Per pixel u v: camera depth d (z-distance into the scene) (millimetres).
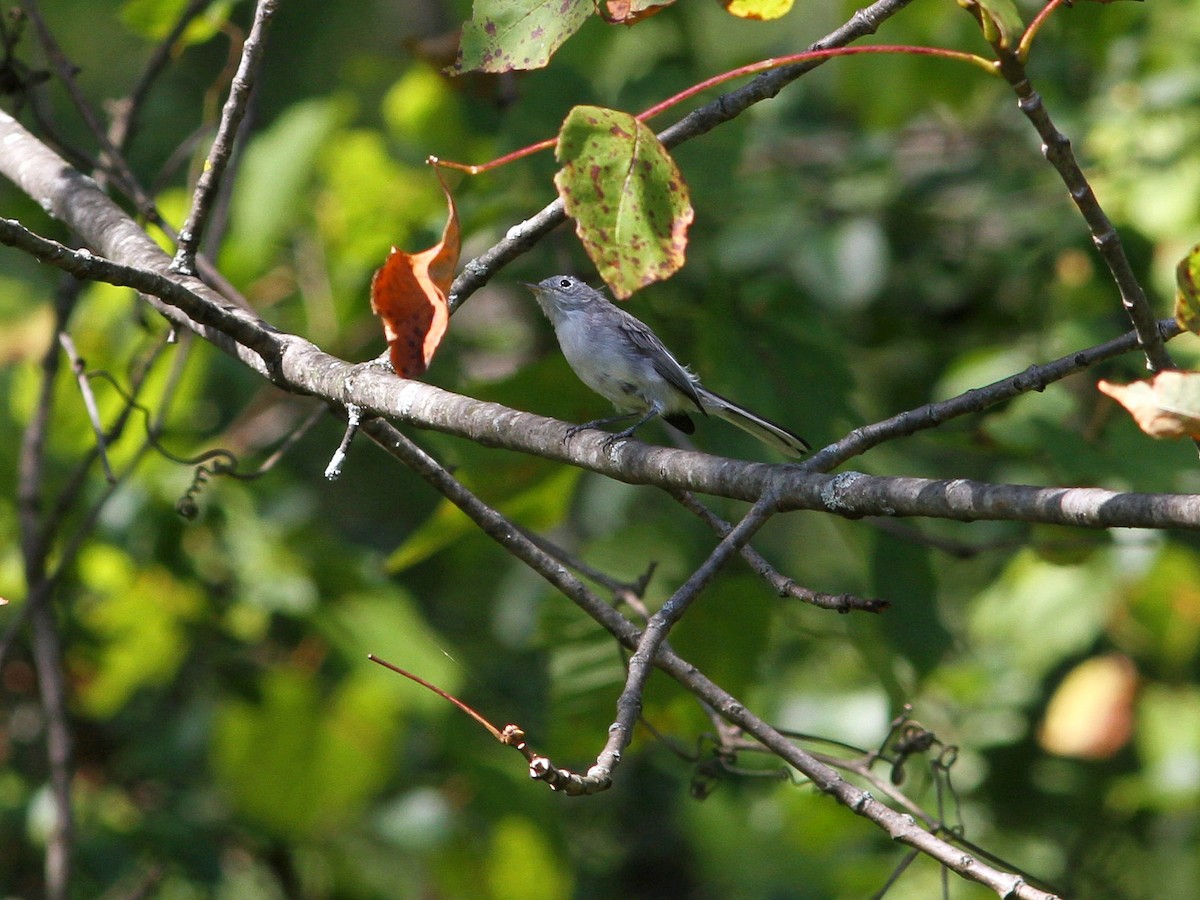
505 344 12938
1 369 11000
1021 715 11562
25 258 12531
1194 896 11930
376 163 11086
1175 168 10758
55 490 10930
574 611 9422
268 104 17125
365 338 11086
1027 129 11891
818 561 14766
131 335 10391
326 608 10914
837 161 12094
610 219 4270
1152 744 10414
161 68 9383
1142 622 10562
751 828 13750
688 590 4793
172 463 10758
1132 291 4484
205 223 6711
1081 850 11812
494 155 9836
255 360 6371
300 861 12070
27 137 7859
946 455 11688
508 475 8961
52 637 9086
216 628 11109
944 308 12570
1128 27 11500
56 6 17250
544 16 5051
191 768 11344
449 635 13914
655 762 12750
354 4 17703
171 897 12109
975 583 13500
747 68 4453
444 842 11328
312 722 10812
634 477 5387
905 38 11938
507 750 11484
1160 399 3850
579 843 14586
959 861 5223
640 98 9656
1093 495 4094
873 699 11273
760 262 11016
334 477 5844
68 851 8789
